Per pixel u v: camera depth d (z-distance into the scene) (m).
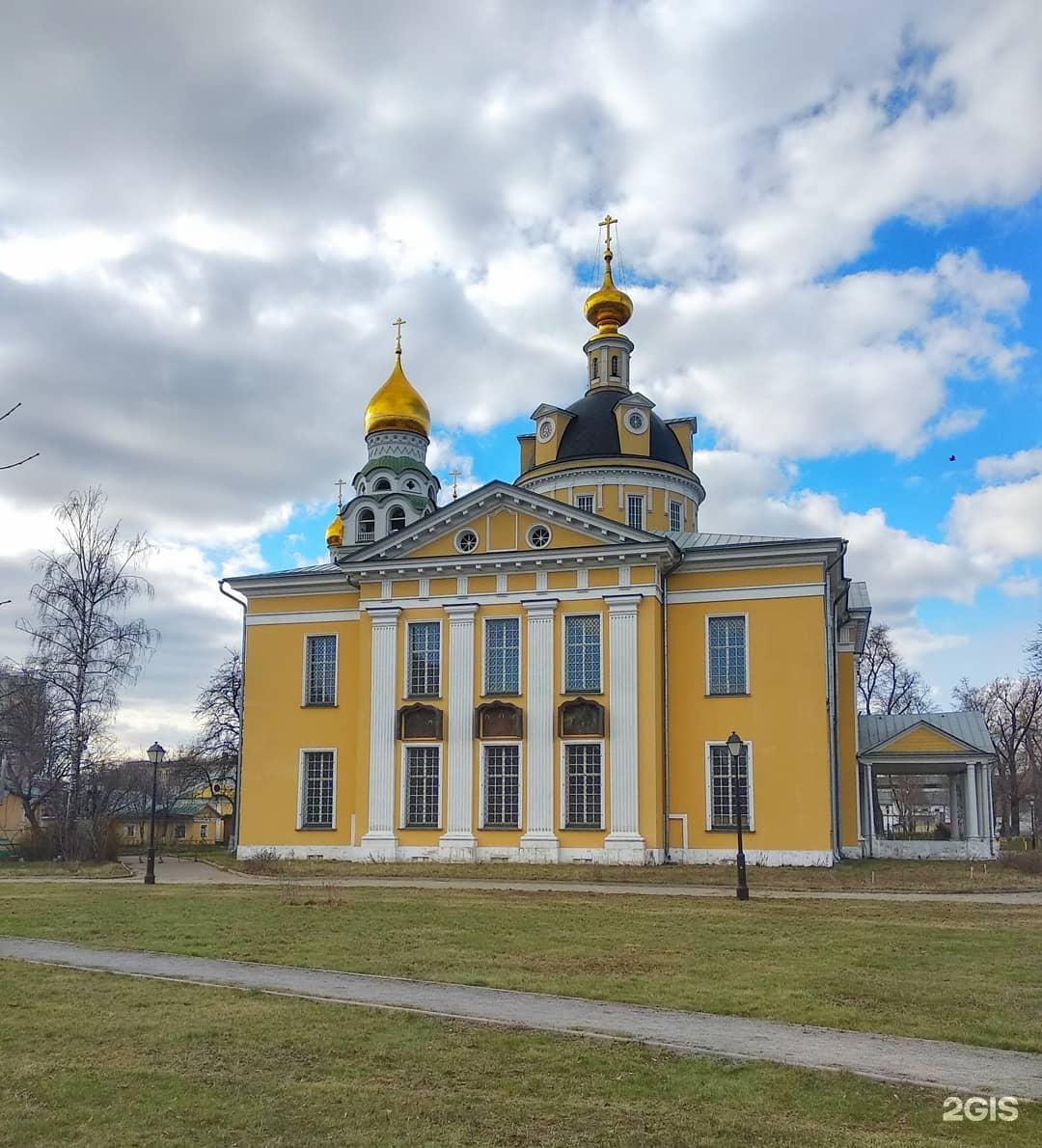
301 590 48.25
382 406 59.03
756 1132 9.80
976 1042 12.93
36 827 52.03
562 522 43.44
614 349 56.34
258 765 47.44
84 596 54.66
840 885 33.75
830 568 43.72
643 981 16.59
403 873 37.91
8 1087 10.97
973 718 49.91
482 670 43.75
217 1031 13.17
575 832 41.69
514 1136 9.67
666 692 42.84
